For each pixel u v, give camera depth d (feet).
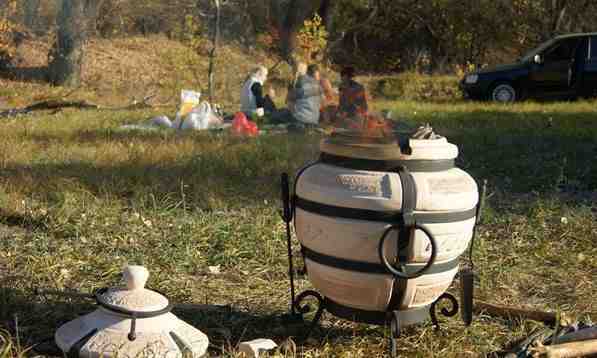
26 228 20.68
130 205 23.36
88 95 72.84
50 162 30.19
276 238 19.88
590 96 70.08
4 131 40.47
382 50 119.75
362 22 117.29
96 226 20.40
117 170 28.14
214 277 17.11
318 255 12.53
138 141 36.47
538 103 68.08
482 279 17.29
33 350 12.28
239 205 23.67
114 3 95.25
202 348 12.26
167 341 11.78
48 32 89.81
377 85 81.30
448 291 16.51
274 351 12.54
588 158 35.24
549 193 27.35
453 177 12.32
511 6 105.50
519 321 14.37
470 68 100.63
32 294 14.93
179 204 22.98
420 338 13.43
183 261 17.74
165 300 12.37
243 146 35.68
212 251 18.83
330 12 107.45
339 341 13.43
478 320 14.60
